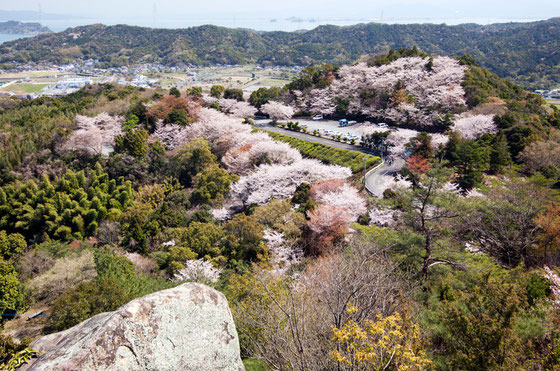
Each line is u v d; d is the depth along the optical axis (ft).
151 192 150.41
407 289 49.16
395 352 25.23
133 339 20.08
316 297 41.04
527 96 223.92
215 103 243.81
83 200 132.57
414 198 71.20
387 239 68.95
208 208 131.34
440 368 33.78
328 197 108.68
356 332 25.00
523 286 45.39
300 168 135.13
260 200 125.90
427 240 66.69
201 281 78.38
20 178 157.79
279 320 35.76
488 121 159.84
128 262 82.69
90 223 126.21
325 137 196.13
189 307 22.57
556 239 72.08
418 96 206.49
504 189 102.78
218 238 100.73
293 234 97.96
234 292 60.23
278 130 217.77
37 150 172.76
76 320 56.13
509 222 80.94
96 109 224.94
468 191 115.55
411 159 135.03
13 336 64.49
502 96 210.79
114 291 59.62
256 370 36.65
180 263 88.07
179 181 165.99
